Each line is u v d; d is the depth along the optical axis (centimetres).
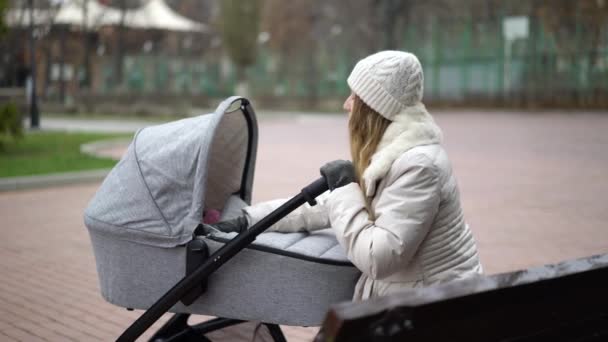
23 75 3612
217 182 339
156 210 281
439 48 3300
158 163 286
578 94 2880
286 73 3859
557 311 198
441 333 174
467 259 252
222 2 4112
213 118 283
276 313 268
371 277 243
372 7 3722
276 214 259
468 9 3466
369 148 252
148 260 285
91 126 2442
